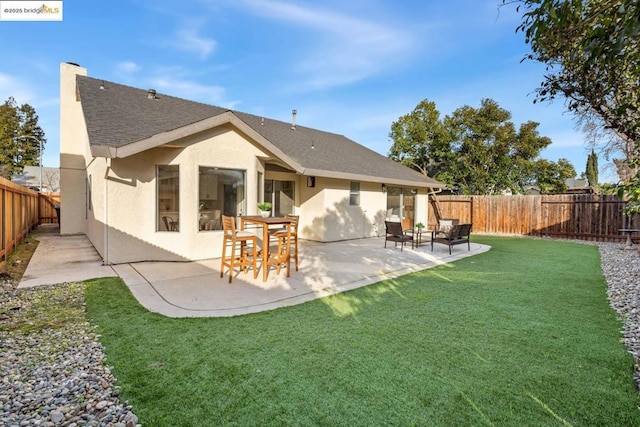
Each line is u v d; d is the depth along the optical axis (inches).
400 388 108.3
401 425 90.7
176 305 192.2
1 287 226.2
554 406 99.3
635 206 129.1
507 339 146.9
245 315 176.4
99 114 329.4
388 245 463.5
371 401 101.3
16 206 380.8
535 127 927.0
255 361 126.1
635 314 180.1
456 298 209.8
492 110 925.8
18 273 269.0
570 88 185.2
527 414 95.4
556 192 973.8
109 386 109.8
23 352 133.9
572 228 560.4
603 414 95.7
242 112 578.2
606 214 524.7
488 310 186.2
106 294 211.8
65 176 499.2
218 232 337.1
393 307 191.5
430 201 738.8
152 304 193.6
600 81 172.9
